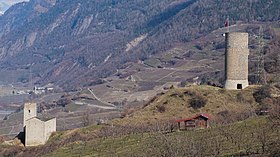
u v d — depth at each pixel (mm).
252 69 185125
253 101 117750
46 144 130250
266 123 81312
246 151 69688
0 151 132500
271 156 64375
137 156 83812
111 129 119750
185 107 121438
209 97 121938
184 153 67750
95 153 101562
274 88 125812
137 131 111688
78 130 132875
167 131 102562
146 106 133000
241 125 88625
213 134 86688
